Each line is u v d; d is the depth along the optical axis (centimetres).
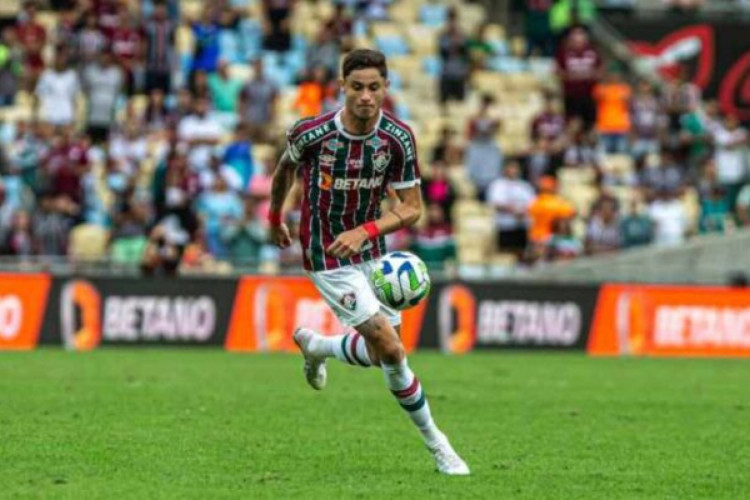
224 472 3300
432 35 11200
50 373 5775
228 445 3747
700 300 8256
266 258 8431
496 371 6444
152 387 5269
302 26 10906
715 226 9850
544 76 11169
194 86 9812
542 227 9100
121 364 6372
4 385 5212
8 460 3406
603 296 8119
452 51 10575
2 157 8962
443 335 7875
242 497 2973
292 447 3744
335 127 3297
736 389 5762
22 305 7419
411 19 11344
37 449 3581
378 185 3344
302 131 3316
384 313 3409
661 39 11688
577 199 9912
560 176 9962
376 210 3372
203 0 10881
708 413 4809
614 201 9106
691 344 8225
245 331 7675
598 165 9900
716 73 11662
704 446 3962
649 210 9712
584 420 4534
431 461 3544
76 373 5809
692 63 11675
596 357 7675
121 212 8262
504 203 9256
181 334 7625
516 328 7981
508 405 4934
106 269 7744
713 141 10506
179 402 4766
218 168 8750
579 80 10512
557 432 4216
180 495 2980
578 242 9188
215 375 5875
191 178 8450
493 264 8712
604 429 4309
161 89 9838
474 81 10900
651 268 8762
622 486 3241
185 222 8400
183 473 3269
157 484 3108
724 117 11644
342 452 3672
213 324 7656
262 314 7700
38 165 8644
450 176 9525
